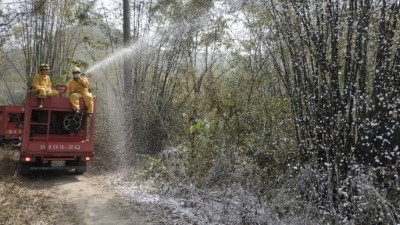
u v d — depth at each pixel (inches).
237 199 256.8
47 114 395.5
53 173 407.2
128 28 506.9
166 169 357.4
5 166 412.8
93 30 634.2
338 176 189.6
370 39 191.9
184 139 393.4
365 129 183.3
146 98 470.3
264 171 259.6
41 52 634.8
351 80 190.9
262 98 310.2
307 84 211.5
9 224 232.8
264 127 284.2
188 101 445.1
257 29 309.7
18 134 583.5
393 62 179.8
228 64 429.7
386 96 179.0
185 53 462.3
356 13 190.7
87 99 397.7
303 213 201.2
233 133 313.9
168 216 255.4
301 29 225.1
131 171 401.7
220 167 294.4
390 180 174.6
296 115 221.0
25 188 336.2
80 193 322.7
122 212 267.9
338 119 192.4
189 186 301.7
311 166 211.0
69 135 404.5
